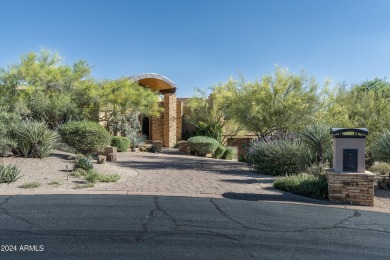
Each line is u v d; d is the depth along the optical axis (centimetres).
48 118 1952
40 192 923
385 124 1678
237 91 1905
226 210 762
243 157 1992
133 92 2122
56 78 1908
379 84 3447
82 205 783
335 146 892
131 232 602
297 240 583
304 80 1738
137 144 2495
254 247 546
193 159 2034
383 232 634
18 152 1439
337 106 1792
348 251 539
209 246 546
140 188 1005
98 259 487
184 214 721
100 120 2220
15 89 1766
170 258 496
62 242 550
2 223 642
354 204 852
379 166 1461
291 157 1330
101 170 1280
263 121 1728
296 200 886
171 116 2877
